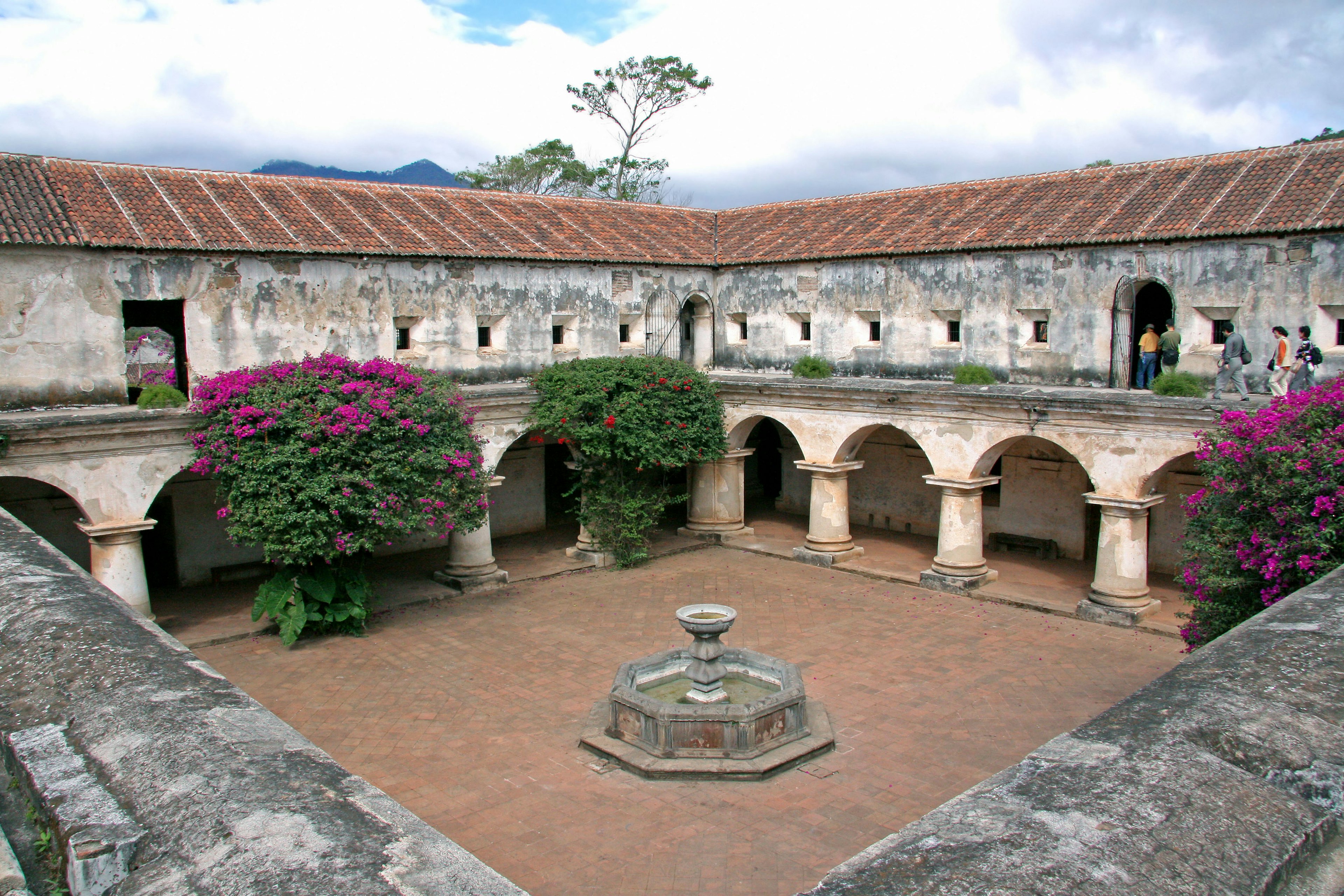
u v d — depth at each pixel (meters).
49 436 12.95
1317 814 3.40
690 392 18.83
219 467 13.66
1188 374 15.12
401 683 13.02
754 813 9.40
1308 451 9.38
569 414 17.59
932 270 18.70
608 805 9.59
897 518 22.66
